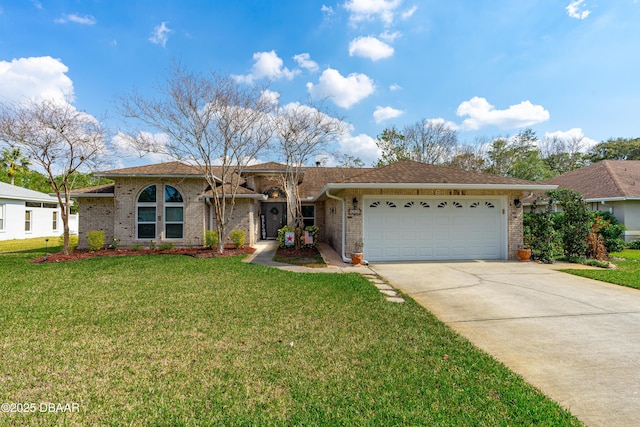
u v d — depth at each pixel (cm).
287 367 361
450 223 1187
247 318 525
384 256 1163
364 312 560
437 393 309
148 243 1468
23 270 949
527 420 270
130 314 542
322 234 1927
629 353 406
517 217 1190
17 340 430
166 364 367
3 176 3334
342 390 314
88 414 276
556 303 630
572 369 364
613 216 1597
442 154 3094
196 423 265
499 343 438
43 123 1189
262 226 2014
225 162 1342
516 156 3030
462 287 764
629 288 748
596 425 267
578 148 3812
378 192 1140
